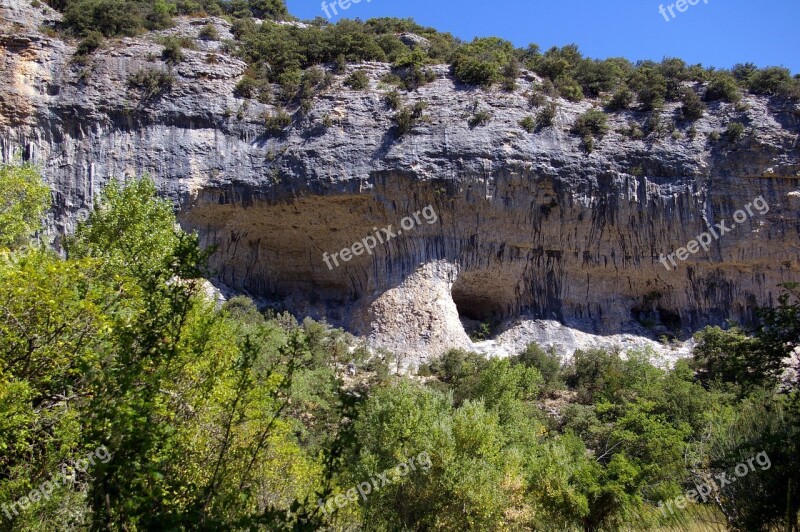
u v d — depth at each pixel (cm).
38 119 3759
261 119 4088
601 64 4981
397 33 5406
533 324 4253
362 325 4066
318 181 3925
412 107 4178
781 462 949
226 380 973
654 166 4175
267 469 1242
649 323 4347
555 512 1708
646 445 2136
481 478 1658
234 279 4178
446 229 4144
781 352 1031
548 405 3503
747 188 4175
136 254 2184
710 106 4434
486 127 4122
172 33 4538
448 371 3656
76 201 3688
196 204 3884
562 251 4247
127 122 3888
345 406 869
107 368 819
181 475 901
